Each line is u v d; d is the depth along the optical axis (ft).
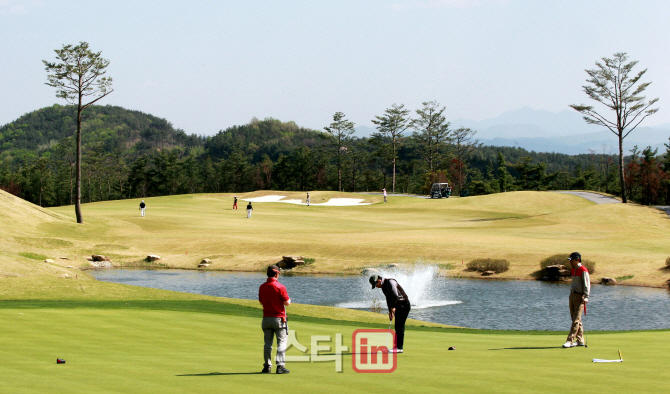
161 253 148.77
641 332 49.29
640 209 212.02
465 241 145.69
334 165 597.93
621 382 24.75
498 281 113.19
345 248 140.56
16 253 134.62
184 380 25.43
